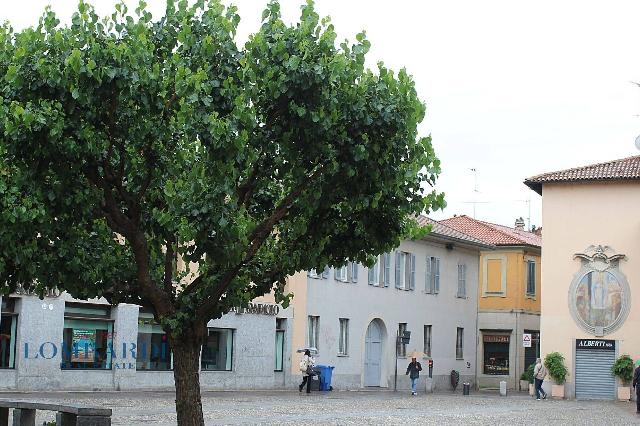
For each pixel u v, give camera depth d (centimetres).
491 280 6688
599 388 4800
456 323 6084
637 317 4756
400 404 3869
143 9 1430
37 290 1474
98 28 1359
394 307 5453
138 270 1464
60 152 1254
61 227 1355
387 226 1517
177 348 1484
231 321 4344
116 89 1275
